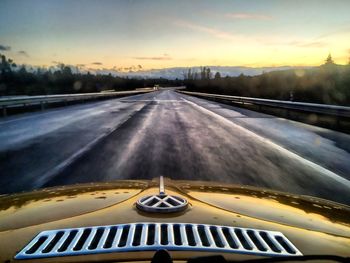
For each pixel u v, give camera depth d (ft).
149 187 8.61
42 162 23.77
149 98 159.84
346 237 5.89
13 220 5.85
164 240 4.88
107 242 4.84
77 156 25.79
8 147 29.35
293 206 7.73
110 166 22.71
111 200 7.10
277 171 22.48
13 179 19.56
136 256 4.46
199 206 6.71
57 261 4.38
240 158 26.20
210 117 61.62
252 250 4.82
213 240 5.02
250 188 9.69
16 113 65.57
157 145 30.78
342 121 50.34
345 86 131.54
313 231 5.97
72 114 64.34
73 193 8.04
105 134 37.29
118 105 97.19
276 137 37.93
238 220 6.04
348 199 17.26
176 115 64.23
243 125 49.14
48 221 5.72
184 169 22.25
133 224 5.46
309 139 37.14
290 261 4.38
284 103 66.44
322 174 21.99
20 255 4.50
